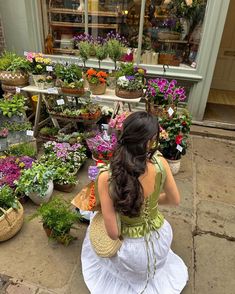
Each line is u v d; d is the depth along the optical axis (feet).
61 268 5.79
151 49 13.00
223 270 5.96
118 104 11.01
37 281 5.49
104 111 11.30
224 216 7.63
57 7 13.15
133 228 4.41
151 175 3.84
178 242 6.64
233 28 16.93
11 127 9.35
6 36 13.56
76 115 9.62
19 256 6.01
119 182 3.44
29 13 12.88
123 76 9.71
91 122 10.02
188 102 13.29
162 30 12.56
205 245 6.61
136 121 3.33
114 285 4.99
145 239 4.48
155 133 3.42
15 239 6.45
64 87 9.39
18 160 8.14
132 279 4.81
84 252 5.51
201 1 11.34
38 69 9.87
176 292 5.15
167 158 9.07
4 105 9.35
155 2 11.97
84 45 10.60
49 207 6.25
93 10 12.85
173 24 12.34
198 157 10.79
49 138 10.32
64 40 13.80
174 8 12.01
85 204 5.20
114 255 4.57
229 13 16.52
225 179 9.43
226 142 12.18
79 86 9.34
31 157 9.04
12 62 10.05
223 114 14.46
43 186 7.09
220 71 18.39
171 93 9.22
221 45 17.63
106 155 8.17
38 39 13.62
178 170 9.49
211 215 7.64
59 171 8.07
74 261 5.95
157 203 4.46
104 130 9.89
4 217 6.04
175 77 12.70
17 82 10.12
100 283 5.09
